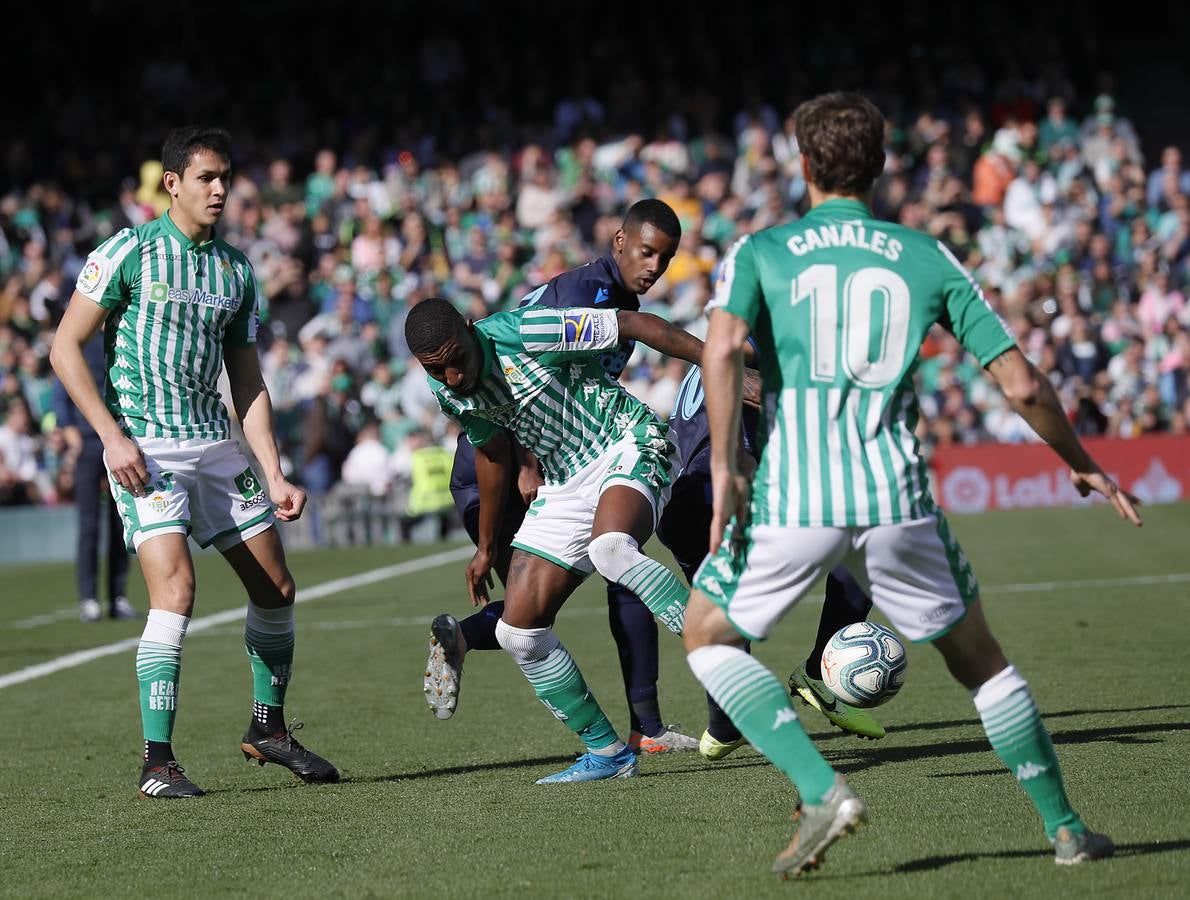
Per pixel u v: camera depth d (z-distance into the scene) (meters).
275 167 76.12
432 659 17.72
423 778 18.08
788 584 12.15
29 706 25.36
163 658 17.69
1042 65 82.62
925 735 19.31
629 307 19.75
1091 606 31.97
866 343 12.02
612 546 17.03
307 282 73.00
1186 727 18.62
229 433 18.62
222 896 12.73
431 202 75.94
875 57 85.75
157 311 17.92
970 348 12.19
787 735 12.00
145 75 89.06
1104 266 66.31
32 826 16.12
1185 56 90.31
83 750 21.02
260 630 18.28
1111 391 61.09
